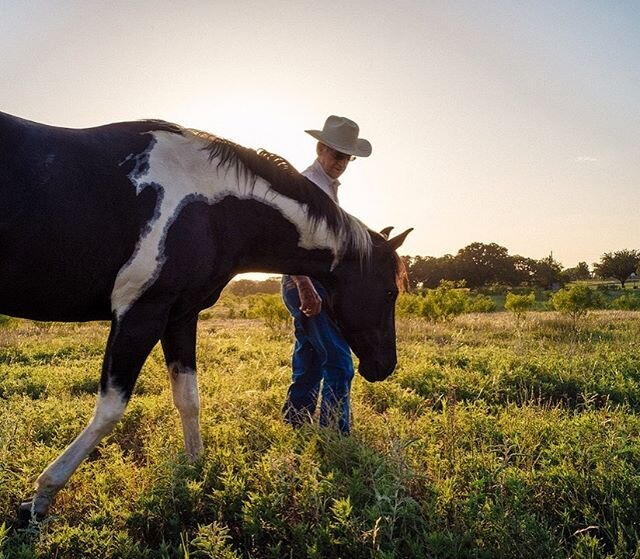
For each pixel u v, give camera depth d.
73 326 21.16
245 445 3.70
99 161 3.00
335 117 4.28
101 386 3.08
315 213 3.66
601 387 5.86
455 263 85.19
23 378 7.03
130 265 3.06
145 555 2.50
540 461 3.50
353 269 3.91
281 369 6.94
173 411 4.61
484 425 4.11
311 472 3.07
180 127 3.37
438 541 2.46
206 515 2.96
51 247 2.86
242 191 3.43
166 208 3.12
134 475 3.28
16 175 2.76
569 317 18.72
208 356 8.79
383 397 5.58
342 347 4.25
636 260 84.38
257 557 2.63
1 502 2.93
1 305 3.02
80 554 2.53
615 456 3.27
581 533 2.75
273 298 17.34
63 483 2.92
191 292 3.32
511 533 2.52
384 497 2.62
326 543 2.56
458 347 9.87
